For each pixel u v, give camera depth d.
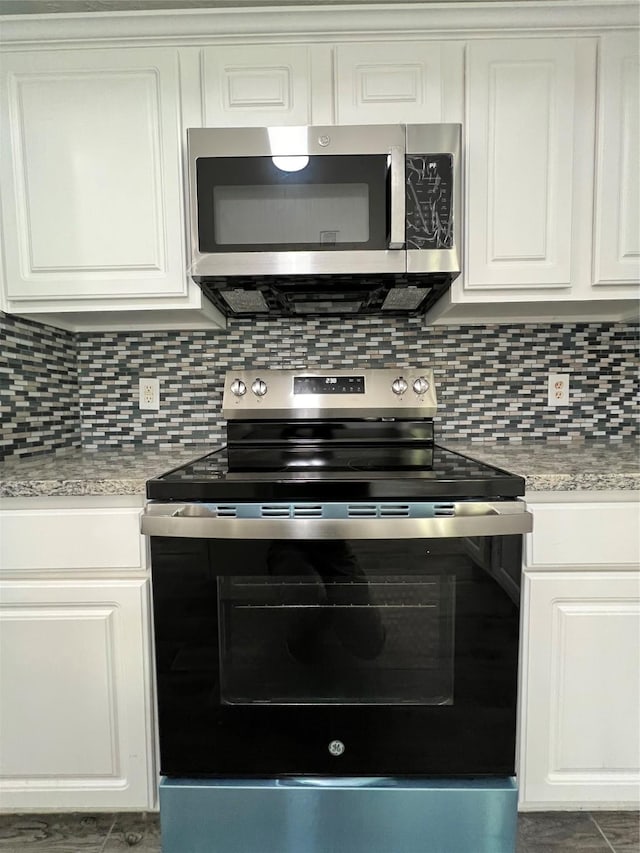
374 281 1.30
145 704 1.12
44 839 1.17
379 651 1.06
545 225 1.28
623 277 1.29
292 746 1.07
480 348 1.64
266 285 1.33
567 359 1.64
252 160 1.21
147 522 1.01
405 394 1.52
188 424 1.66
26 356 1.40
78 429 1.65
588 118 1.26
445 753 1.07
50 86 1.24
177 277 1.28
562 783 1.14
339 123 1.25
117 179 1.26
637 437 1.65
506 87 1.24
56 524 1.09
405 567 1.03
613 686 1.13
